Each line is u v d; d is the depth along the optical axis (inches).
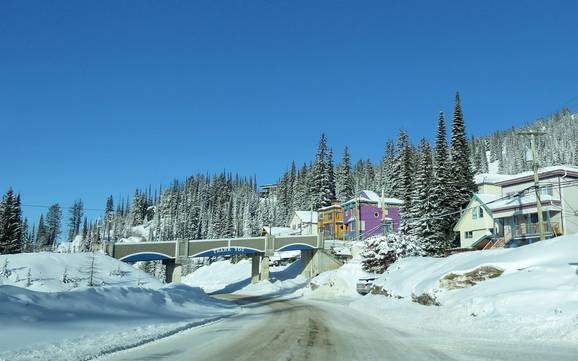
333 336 611.2
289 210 5413.4
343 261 3046.3
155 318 804.0
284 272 3368.6
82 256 1979.6
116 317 723.4
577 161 6215.6
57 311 635.5
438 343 532.7
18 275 1612.9
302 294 2364.7
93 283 1691.7
